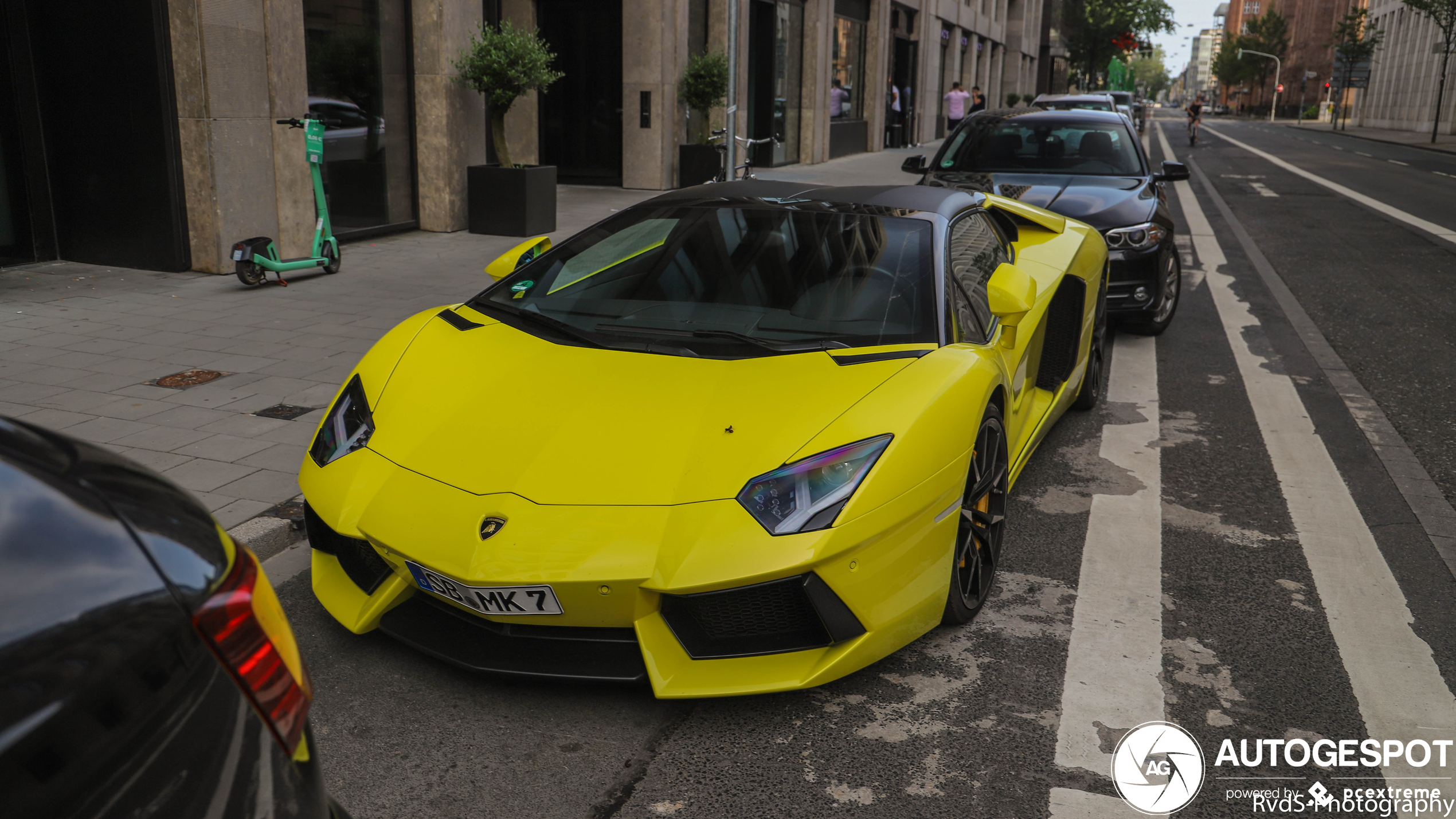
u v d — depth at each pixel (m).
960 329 3.26
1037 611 3.18
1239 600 3.29
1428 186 20.17
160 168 7.92
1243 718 2.63
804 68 20.38
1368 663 2.91
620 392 2.81
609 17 14.91
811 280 3.32
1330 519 3.99
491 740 2.43
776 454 2.54
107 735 0.98
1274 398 5.73
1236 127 67.56
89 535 1.11
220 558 1.21
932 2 29.69
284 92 8.46
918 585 2.67
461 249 9.91
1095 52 70.88
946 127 34.06
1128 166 7.53
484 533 2.41
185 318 6.68
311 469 2.86
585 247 3.70
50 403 4.80
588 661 2.48
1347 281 9.54
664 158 14.84
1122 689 2.74
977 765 2.38
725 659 2.46
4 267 8.08
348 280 8.14
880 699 2.65
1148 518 3.98
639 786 2.27
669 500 2.45
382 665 2.74
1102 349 5.45
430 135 10.79
